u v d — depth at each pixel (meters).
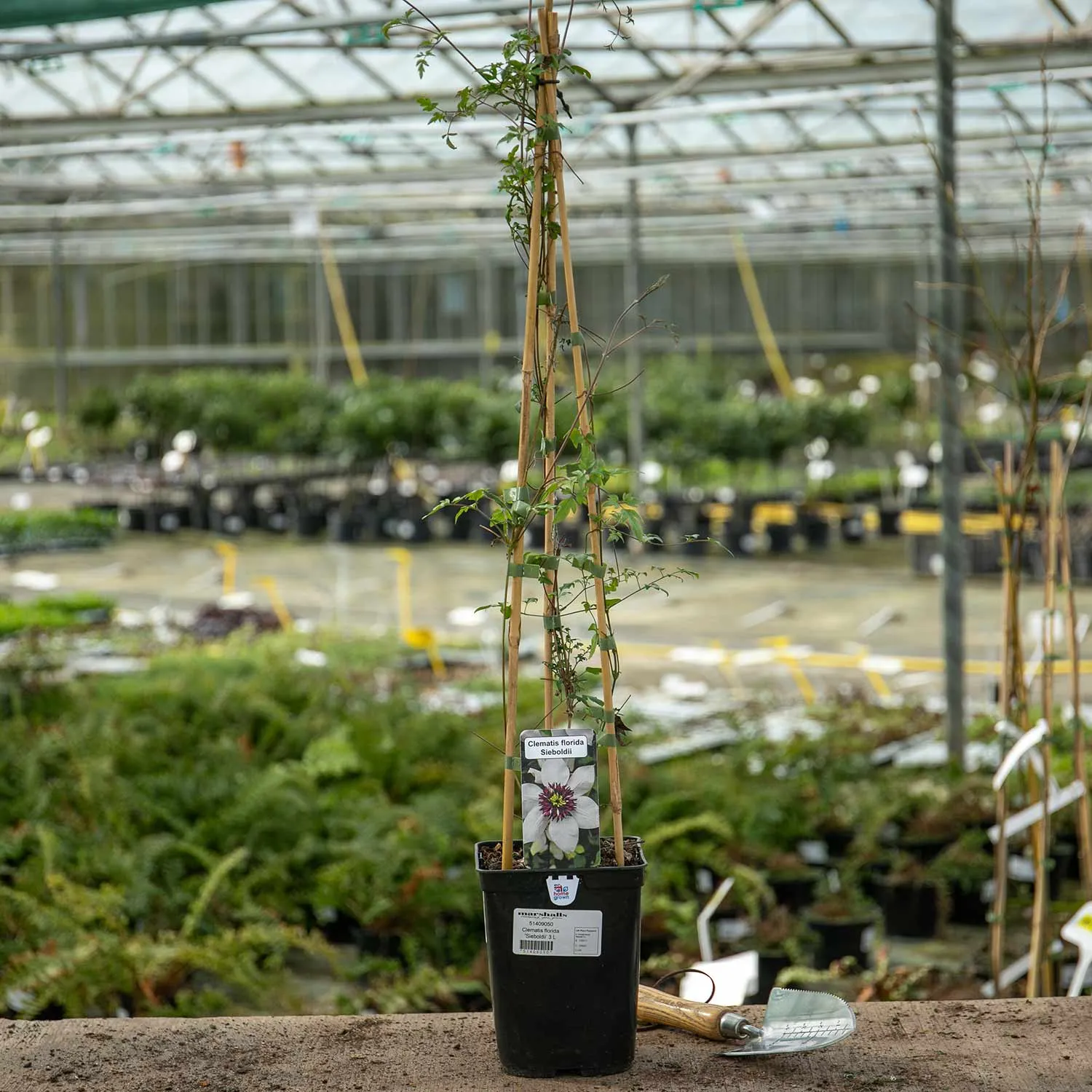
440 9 11.89
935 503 22.25
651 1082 2.85
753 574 20.98
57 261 32.66
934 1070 2.90
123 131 18.20
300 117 18.00
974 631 15.68
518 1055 2.88
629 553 22.55
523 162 2.92
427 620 16.59
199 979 5.92
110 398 27.86
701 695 12.10
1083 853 4.84
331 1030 3.17
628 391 22.77
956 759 8.30
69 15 7.68
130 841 6.63
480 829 6.90
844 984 5.51
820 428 23.84
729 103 14.63
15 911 5.75
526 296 2.92
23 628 14.63
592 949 2.84
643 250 32.50
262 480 27.36
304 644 12.61
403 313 41.19
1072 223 25.16
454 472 30.36
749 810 7.39
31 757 7.58
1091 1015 3.19
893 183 22.09
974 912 6.99
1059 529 4.71
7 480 33.81
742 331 40.47
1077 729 4.77
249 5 15.02
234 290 41.12
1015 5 14.05
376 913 6.11
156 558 22.77
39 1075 2.93
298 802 7.02
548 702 2.93
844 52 14.60
